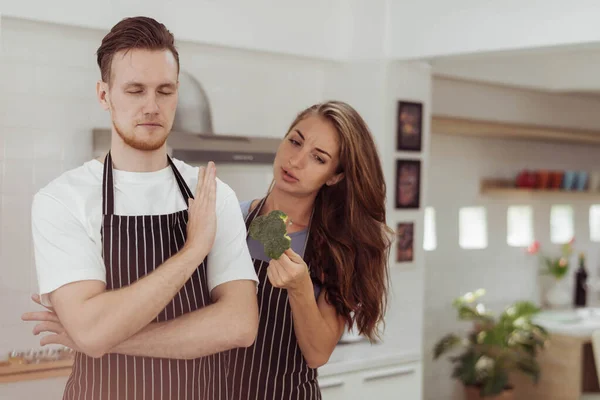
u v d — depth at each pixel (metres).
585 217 7.12
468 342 5.71
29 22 3.26
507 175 6.27
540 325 5.91
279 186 2.09
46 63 3.38
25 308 3.38
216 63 4.01
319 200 2.13
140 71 1.47
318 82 4.51
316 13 4.23
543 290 6.67
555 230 6.79
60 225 1.47
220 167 3.70
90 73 3.52
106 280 1.51
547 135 5.89
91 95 3.53
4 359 3.24
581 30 3.51
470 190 5.98
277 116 4.31
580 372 5.81
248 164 3.68
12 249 3.34
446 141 5.77
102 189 1.52
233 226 1.65
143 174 1.56
